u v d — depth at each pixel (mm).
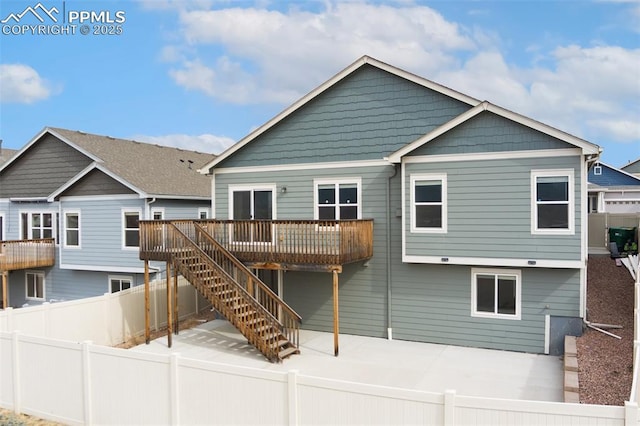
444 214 12289
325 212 14391
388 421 5480
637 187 29469
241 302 12234
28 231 21562
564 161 11156
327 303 14383
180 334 14141
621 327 11250
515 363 11055
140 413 7129
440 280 12906
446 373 10383
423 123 13328
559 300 11617
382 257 13641
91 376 7578
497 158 11750
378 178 13742
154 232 13188
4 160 26219
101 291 19453
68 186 19375
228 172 15711
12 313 10961
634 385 5883
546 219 11367
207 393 6582
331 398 5781
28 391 8328
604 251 19828
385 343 13047
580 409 4727
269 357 11250
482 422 5074
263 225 12797
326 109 14391
